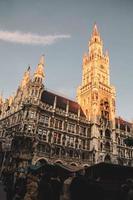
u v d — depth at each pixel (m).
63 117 79.00
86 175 27.92
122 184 24.95
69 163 71.50
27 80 85.38
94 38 115.19
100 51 111.50
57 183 31.19
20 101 78.00
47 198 31.48
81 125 83.31
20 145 62.50
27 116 69.88
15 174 45.38
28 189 33.47
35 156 63.84
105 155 82.19
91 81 99.75
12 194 37.88
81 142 80.12
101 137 85.25
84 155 78.69
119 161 87.19
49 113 75.56
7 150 64.44
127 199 22.91
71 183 27.67
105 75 105.75
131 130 102.12
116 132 93.12
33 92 75.06
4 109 87.50
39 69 80.31
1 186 46.38
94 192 26.86
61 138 74.75
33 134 65.94
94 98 92.06
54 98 85.81
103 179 26.64
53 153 69.56
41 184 32.56
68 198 26.81
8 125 78.62
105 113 93.75
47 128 72.44
